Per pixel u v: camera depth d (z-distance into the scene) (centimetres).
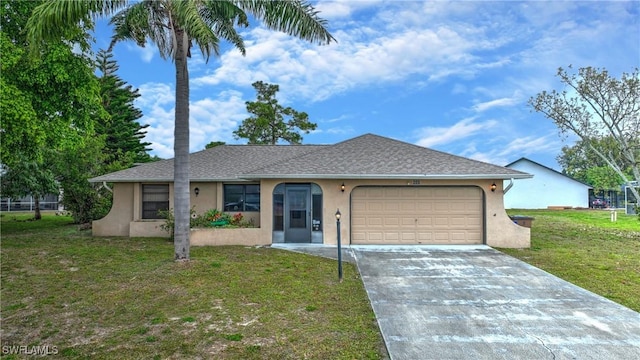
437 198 1264
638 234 1496
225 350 468
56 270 872
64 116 1241
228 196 1528
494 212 1229
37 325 554
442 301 670
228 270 872
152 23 993
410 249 1170
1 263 945
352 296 692
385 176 1203
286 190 1280
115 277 809
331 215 1255
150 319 574
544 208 3133
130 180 1466
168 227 1354
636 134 1830
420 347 480
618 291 729
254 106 2989
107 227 1503
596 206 3528
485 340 505
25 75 1084
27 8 1130
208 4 914
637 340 505
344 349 473
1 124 1026
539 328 547
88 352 466
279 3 898
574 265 945
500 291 730
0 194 1769
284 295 692
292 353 461
